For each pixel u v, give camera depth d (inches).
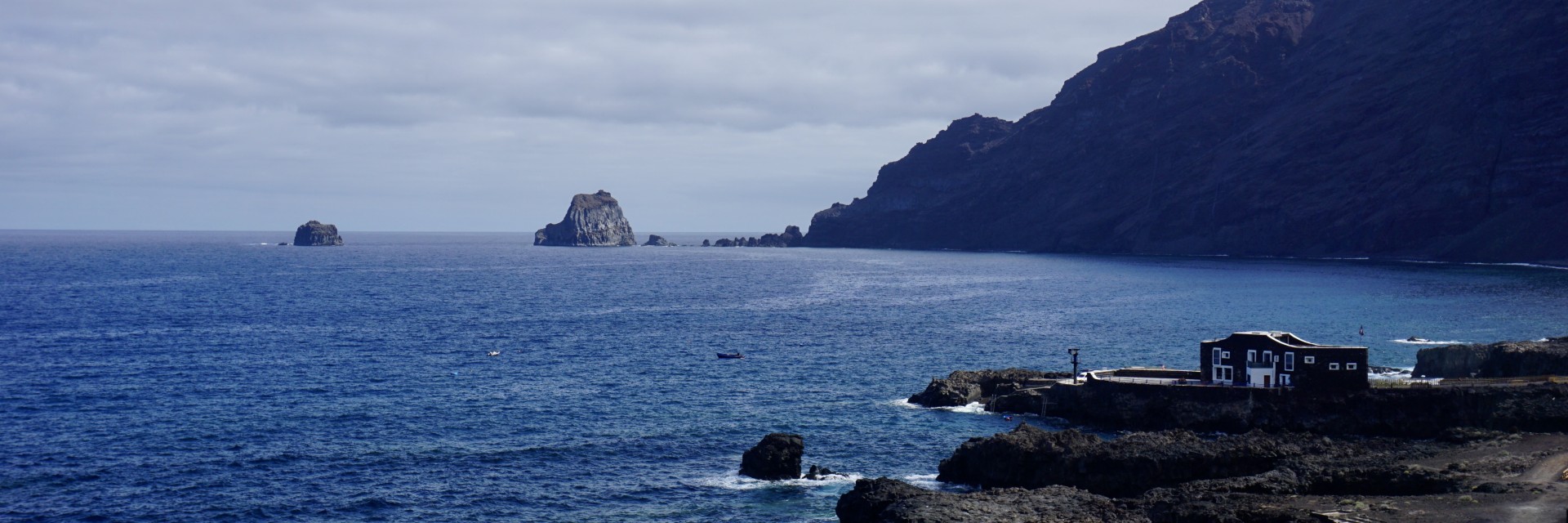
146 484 3782.0
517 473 3934.5
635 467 4020.7
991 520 3070.9
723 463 4062.5
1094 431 4525.1
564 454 4178.2
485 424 4621.1
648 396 5241.1
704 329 7854.3
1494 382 4453.7
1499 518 2908.5
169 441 4301.2
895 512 3137.3
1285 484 3358.8
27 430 4451.3
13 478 3814.0
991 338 7337.6
